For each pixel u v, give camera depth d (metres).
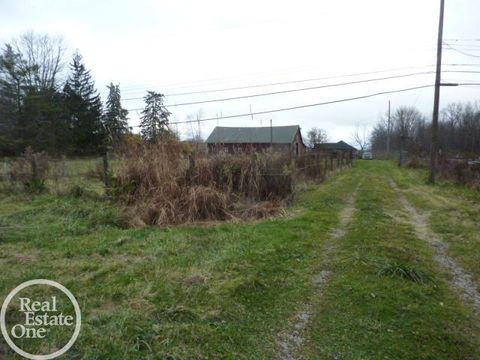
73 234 6.62
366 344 3.30
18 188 10.80
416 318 3.76
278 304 4.08
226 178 9.66
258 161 10.24
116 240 6.25
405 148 44.03
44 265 4.98
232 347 3.19
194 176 9.26
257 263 5.20
